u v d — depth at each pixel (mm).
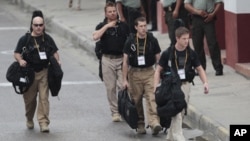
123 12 47625
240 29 46594
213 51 45031
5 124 37094
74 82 47906
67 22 71000
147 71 34438
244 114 35156
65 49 61875
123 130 35719
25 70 34531
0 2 98500
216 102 37969
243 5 46531
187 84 31922
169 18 48219
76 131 35625
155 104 34031
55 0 88188
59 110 40125
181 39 31266
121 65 37094
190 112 36625
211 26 44656
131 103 34125
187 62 31641
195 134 34438
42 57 34562
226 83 42812
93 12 76812
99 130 35812
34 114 38156
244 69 45062
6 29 72875
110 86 37281
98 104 41562
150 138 34125
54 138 34312
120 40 36812
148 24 66062
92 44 58531
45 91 35000
